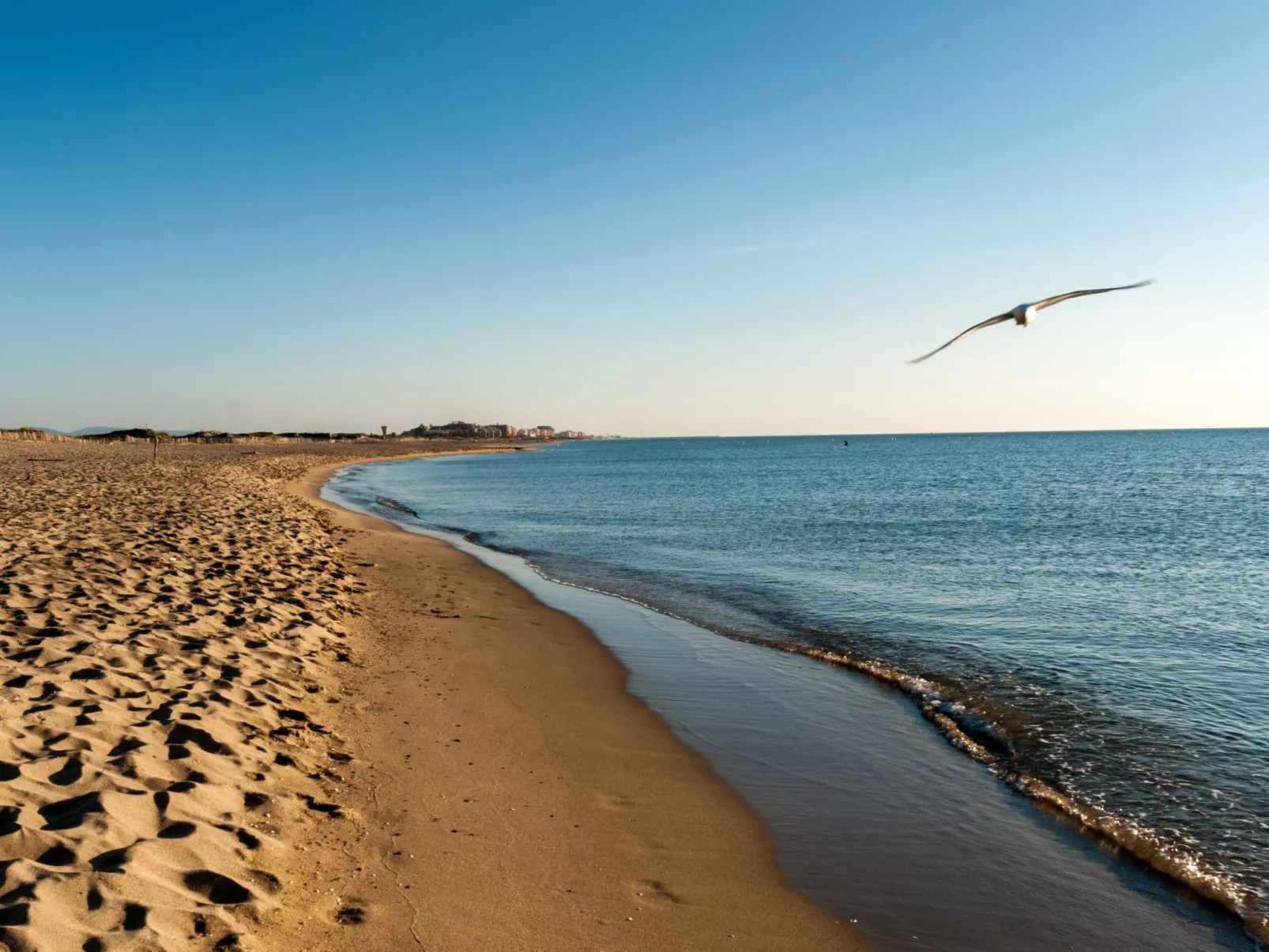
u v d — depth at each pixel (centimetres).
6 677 668
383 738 750
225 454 7550
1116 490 4631
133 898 393
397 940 438
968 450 13650
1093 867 594
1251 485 4941
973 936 505
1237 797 700
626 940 471
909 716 914
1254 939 510
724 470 7994
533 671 1035
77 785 499
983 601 1540
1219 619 1377
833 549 2272
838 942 491
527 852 568
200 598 1078
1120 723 880
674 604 1518
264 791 574
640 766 752
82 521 1656
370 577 1614
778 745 820
